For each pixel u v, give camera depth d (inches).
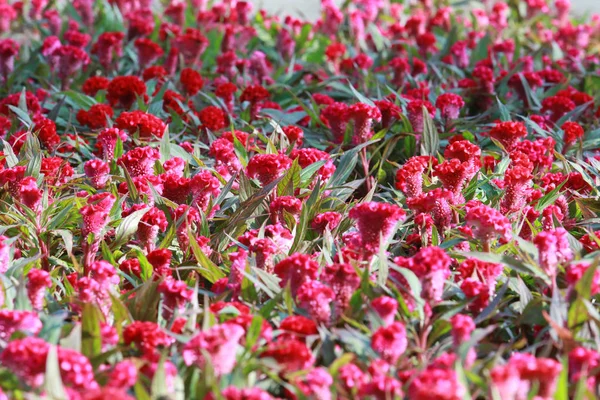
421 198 166.9
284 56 386.0
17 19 436.1
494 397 103.1
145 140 237.1
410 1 507.8
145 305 143.8
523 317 142.3
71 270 181.9
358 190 241.9
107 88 280.4
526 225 177.0
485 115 285.6
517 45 395.2
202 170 205.0
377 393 108.1
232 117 288.5
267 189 184.5
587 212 195.6
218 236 185.5
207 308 124.9
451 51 360.2
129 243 186.9
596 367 113.9
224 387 113.8
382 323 128.6
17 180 183.3
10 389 109.5
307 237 188.7
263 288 141.7
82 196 201.2
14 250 177.5
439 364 113.5
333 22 430.6
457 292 148.6
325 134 274.4
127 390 118.2
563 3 459.5
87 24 409.7
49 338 125.4
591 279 129.2
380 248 145.0
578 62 358.6
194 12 442.6
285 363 114.9
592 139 269.6
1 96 325.7
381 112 253.9
